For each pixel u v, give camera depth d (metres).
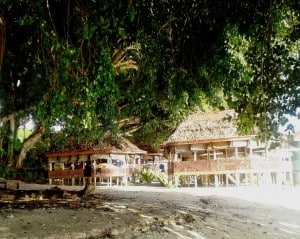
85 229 9.00
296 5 9.51
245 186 27.45
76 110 11.22
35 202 14.50
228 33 10.64
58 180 33.25
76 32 11.95
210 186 29.05
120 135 33.47
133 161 34.12
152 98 17.33
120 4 10.84
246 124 10.59
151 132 39.41
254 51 10.41
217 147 27.91
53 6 12.13
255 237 10.34
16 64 15.81
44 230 8.70
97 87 10.83
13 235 8.09
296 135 31.38
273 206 16.78
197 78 12.97
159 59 12.88
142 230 9.96
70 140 30.34
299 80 9.66
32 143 28.30
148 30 12.27
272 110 9.99
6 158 28.39
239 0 10.46
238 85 10.89
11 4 11.23
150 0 11.59
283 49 10.02
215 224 11.72
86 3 11.07
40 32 12.27
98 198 17.52
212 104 22.95
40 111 11.80
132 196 19.41
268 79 10.07
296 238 10.53
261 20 10.22
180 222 11.48
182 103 17.05
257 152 29.80
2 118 18.78
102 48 11.10
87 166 29.61
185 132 29.59
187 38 12.20
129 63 16.67
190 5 11.38
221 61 11.13
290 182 28.41
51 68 12.24
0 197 15.95
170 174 28.88
